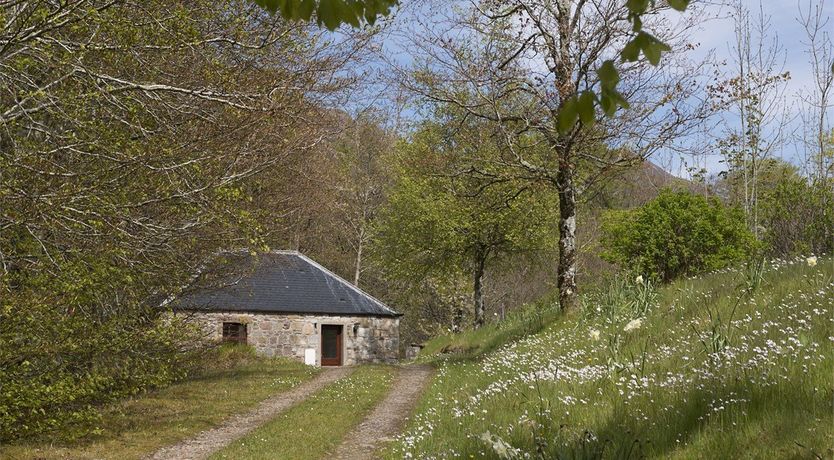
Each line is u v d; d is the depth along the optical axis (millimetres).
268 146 15297
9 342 11172
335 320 33875
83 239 11688
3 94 12266
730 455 6246
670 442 7008
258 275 33531
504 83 20109
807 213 23438
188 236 14180
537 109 19797
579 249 39969
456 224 35594
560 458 6723
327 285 34938
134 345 13641
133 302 14305
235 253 19625
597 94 3303
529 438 8359
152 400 18391
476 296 39062
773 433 6395
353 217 53500
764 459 6004
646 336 12812
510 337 23688
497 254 39781
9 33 10625
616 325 14734
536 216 36281
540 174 20797
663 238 20906
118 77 12875
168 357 15836
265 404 18375
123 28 11281
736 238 21156
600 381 10289
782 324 10266
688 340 11438
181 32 11930
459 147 22188
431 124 25172
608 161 20250
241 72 13672
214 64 13016
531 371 13102
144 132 12016
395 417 15484
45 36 11172
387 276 47938
